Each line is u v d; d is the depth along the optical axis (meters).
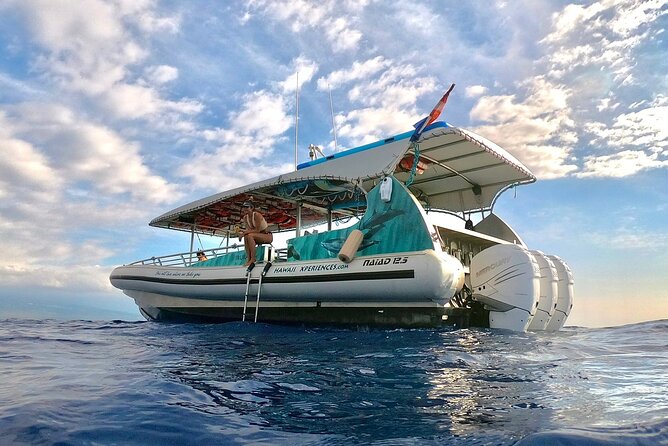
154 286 11.04
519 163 8.99
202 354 4.77
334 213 11.98
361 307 7.61
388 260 7.08
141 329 8.21
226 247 10.04
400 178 9.86
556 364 4.01
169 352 4.96
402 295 6.95
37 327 9.02
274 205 11.36
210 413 2.34
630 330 8.80
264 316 8.90
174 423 2.14
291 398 2.72
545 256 7.98
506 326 7.11
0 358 4.53
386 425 2.15
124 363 4.15
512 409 2.43
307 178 8.63
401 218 7.21
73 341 6.23
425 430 2.06
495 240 8.77
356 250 7.52
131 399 2.57
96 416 2.22
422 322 7.04
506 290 7.11
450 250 8.41
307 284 7.98
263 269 8.74
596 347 5.44
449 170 9.48
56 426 2.05
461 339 5.86
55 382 3.12
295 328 7.91
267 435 2.01
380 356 4.43
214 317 10.05
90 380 3.20
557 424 2.06
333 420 2.25
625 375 3.49
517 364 3.97
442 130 7.41
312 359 4.29
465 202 10.59
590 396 2.74
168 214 11.84
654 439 1.77
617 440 1.75
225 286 9.40
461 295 7.89
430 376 3.42
